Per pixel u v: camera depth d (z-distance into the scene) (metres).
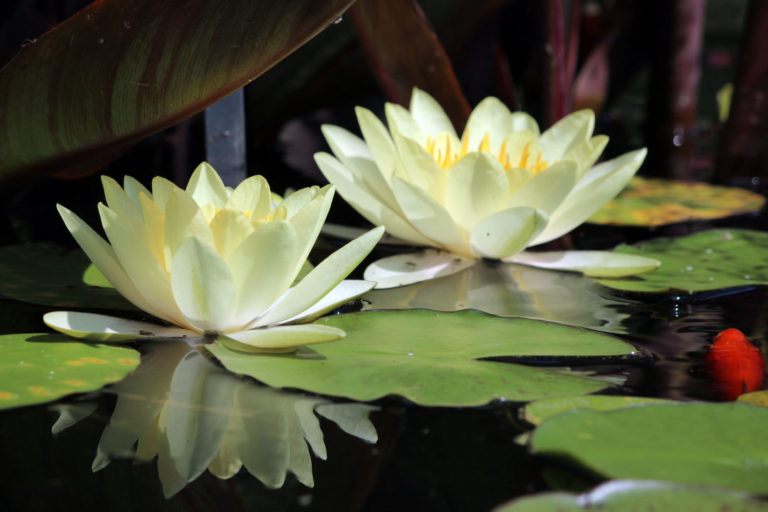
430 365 1.23
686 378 1.22
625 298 1.33
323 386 1.20
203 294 1.23
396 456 1.17
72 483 1.15
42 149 1.36
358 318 1.28
